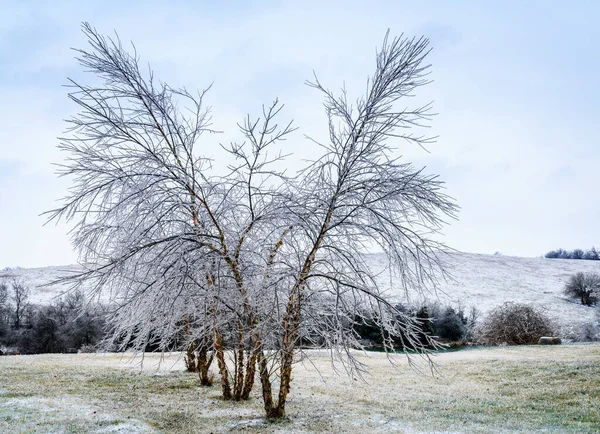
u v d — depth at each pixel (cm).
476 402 1363
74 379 1630
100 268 966
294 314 1043
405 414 1214
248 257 1112
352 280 1064
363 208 1070
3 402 1178
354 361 981
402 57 1039
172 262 986
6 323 3638
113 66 1086
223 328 1261
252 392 1534
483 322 3816
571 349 2405
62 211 1030
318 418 1155
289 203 1082
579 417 1121
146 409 1202
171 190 1103
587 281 5438
